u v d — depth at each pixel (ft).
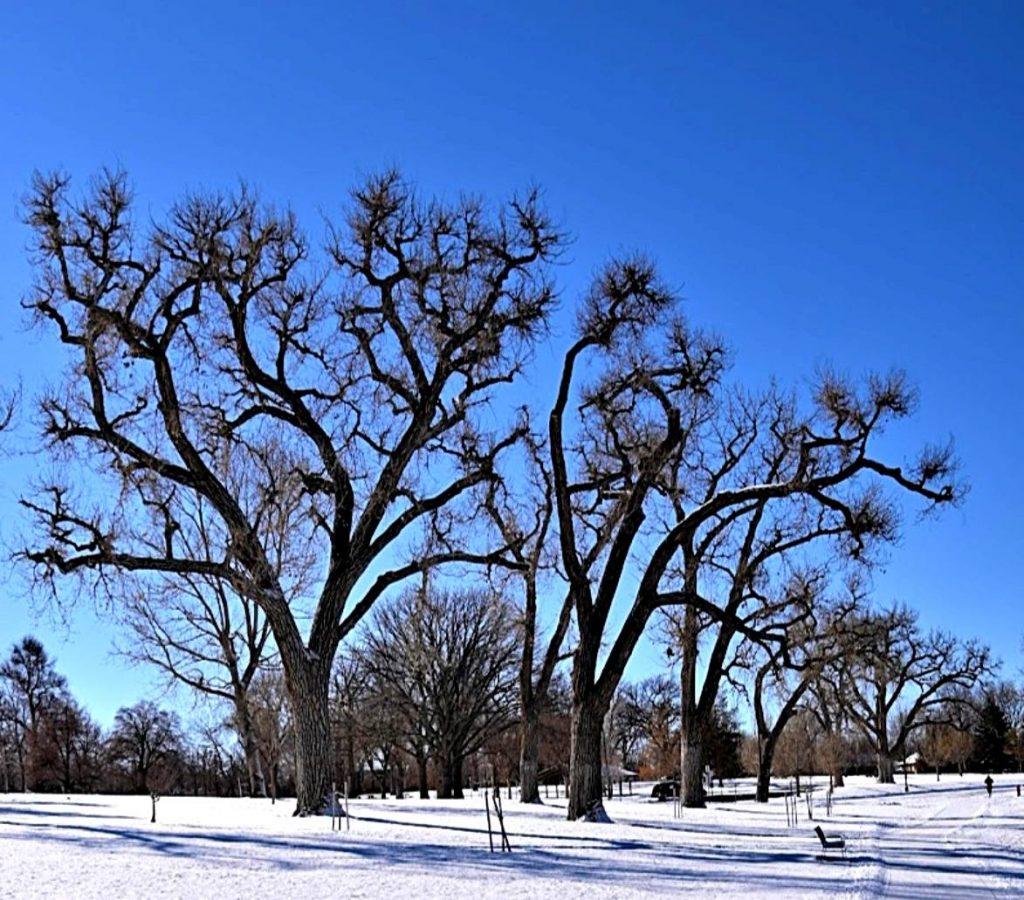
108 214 99.14
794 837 110.52
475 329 105.60
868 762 473.67
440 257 106.32
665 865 76.89
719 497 115.65
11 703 291.38
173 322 100.83
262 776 190.19
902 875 78.18
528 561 141.08
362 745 236.84
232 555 104.17
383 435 108.27
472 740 224.74
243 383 107.45
